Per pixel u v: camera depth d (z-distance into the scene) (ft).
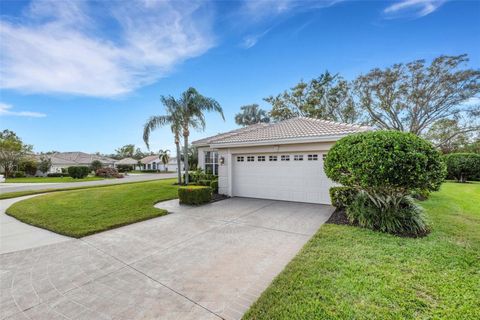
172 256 14.23
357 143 17.80
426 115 70.03
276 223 21.07
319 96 83.56
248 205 29.22
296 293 9.55
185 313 8.84
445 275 10.62
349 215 20.13
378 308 8.46
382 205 18.94
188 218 23.40
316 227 19.70
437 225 18.02
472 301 8.73
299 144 29.91
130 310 9.07
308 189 30.01
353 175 17.39
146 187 47.70
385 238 15.52
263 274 11.78
